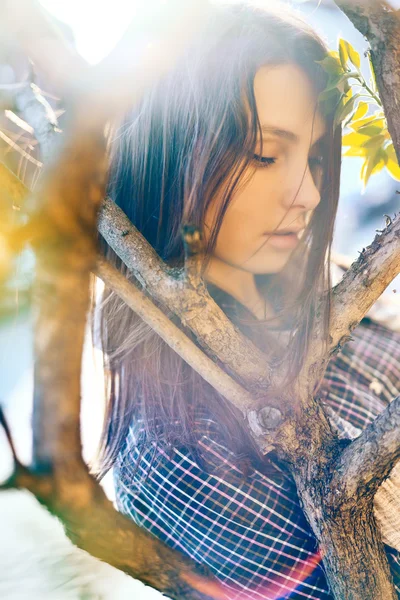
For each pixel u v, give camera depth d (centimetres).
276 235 92
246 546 86
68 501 32
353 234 174
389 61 53
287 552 85
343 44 71
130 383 101
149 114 95
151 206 97
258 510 86
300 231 100
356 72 71
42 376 30
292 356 62
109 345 104
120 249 55
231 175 87
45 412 31
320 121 90
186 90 90
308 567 86
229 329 58
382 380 102
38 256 30
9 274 31
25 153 56
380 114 80
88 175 31
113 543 36
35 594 41
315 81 88
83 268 31
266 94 87
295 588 86
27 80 47
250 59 86
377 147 83
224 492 86
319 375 64
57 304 30
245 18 88
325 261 98
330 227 95
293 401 62
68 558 43
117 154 101
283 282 102
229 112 86
